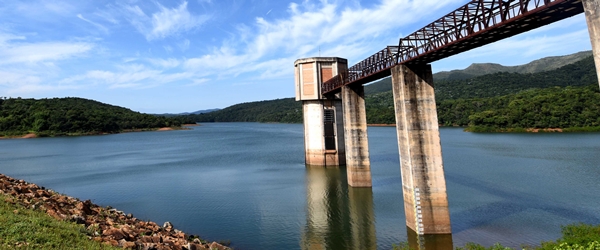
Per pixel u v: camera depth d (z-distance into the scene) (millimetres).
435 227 21188
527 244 18953
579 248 13047
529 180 34000
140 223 20328
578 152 51375
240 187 36188
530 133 90875
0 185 19875
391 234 21594
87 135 148375
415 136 21734
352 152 34562
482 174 37594
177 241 16781
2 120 138500
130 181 40469
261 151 71000
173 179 41500
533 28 15633
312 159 49375
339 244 20312
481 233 20922
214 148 81000
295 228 23125
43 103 169500
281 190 34375
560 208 25125
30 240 11125
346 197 30703
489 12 15500
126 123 178500
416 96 21938
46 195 22453
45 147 90812
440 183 21438
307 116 49844
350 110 34688
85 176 44281
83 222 15969
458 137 87188
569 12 13422
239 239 21281
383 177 38719
